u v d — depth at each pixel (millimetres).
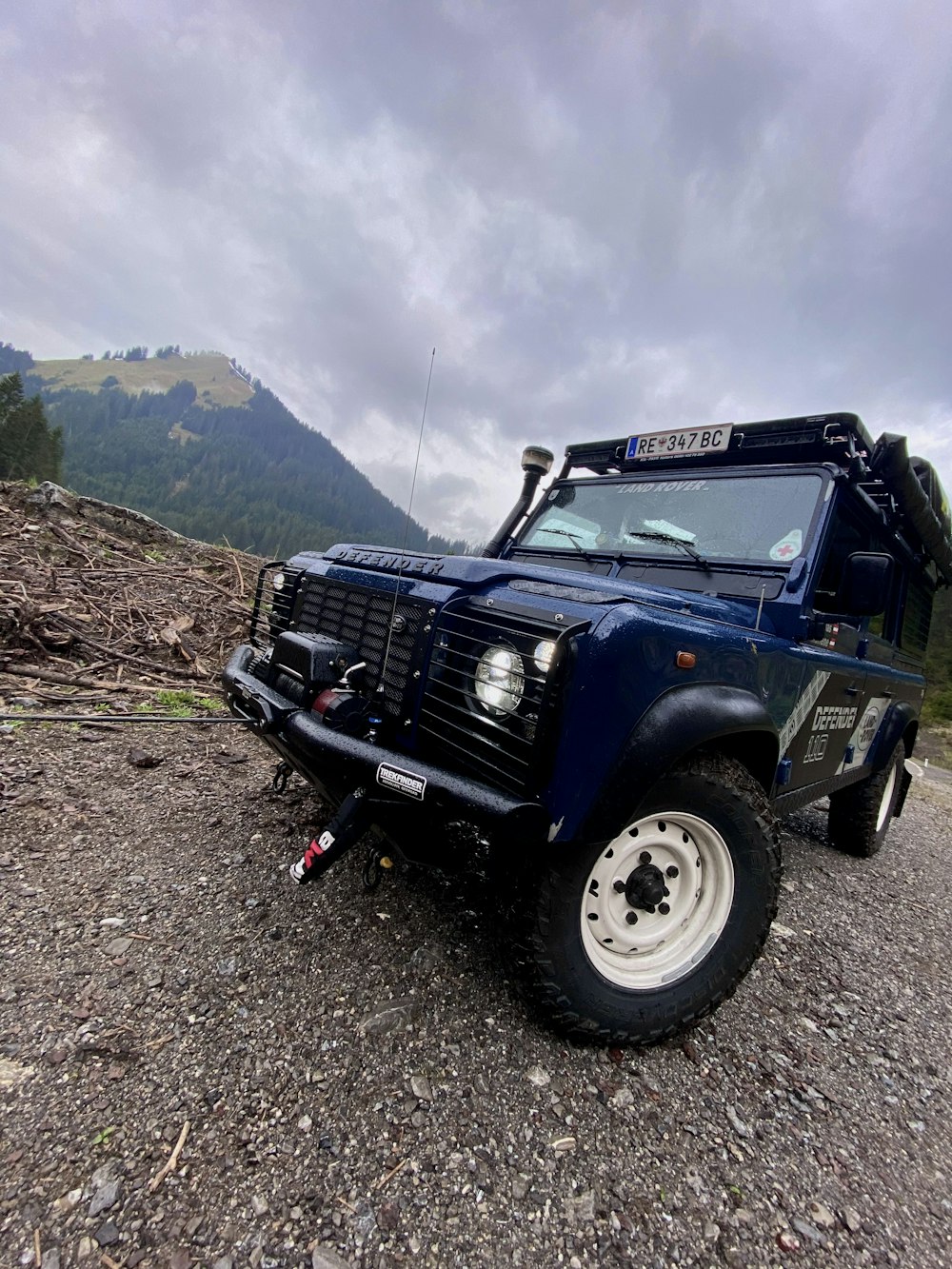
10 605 5027
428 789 1662
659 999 1938
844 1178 1612
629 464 3830
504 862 1879
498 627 1845
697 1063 1954
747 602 2684
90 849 2523
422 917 2385
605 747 1646
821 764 3139
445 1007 1939
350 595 2389
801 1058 2078
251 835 2814
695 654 1881
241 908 2275
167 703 4441
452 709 1899
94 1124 1401
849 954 2916
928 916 3602
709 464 3451
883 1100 1940
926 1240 1466
